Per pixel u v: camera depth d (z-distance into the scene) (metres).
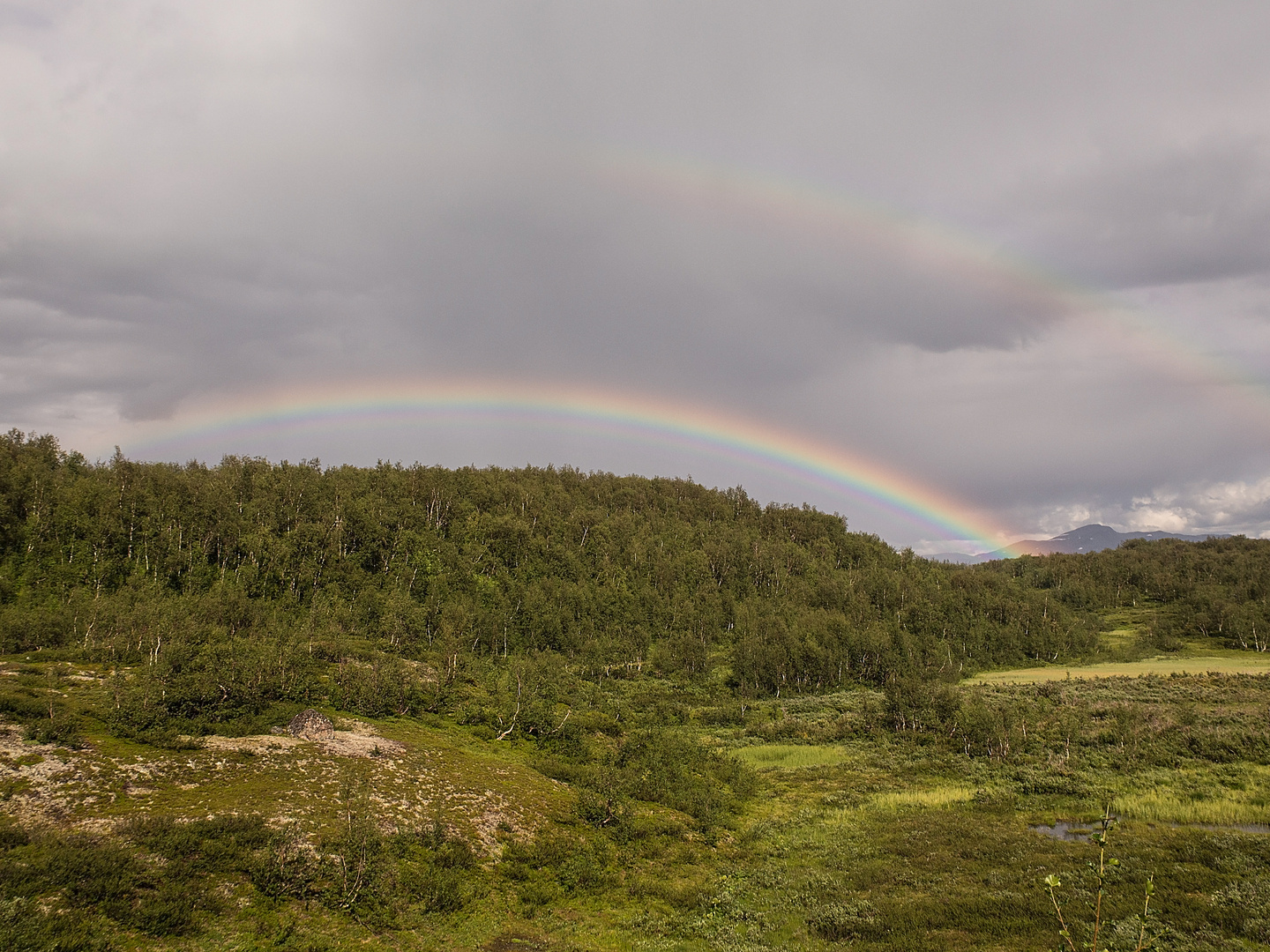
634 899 35.22
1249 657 123.69
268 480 141.38
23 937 20.64
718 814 49.75
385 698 59.94
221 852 28.64
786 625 128.75
